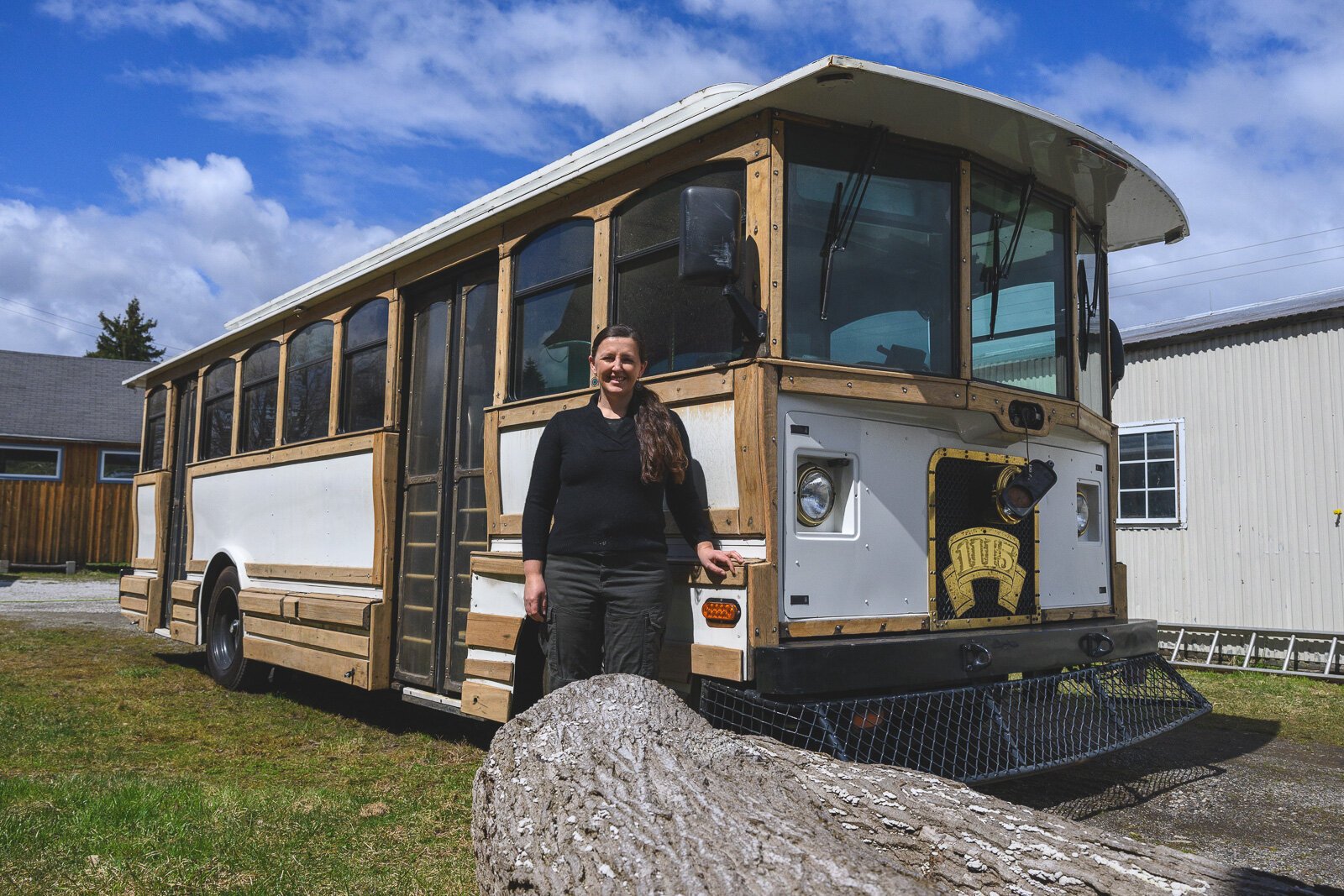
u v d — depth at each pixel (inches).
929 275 160.4
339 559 237.9
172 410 350.0
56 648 359.3
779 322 142.3
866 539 149.4
